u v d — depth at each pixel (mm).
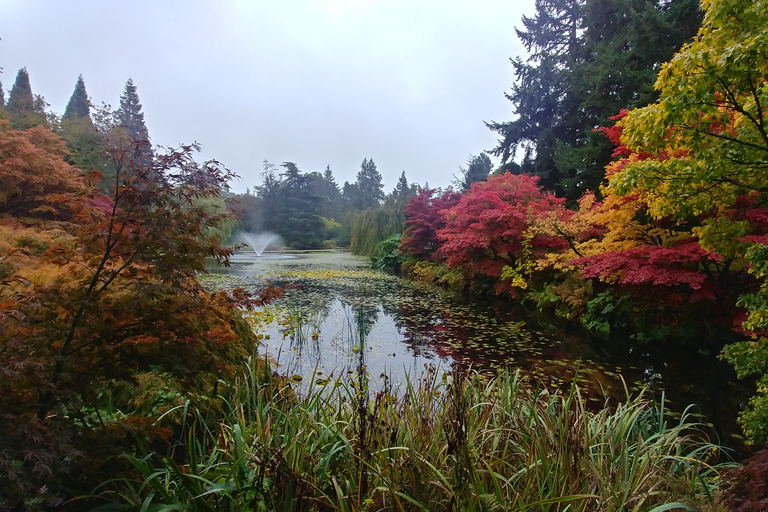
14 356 1456
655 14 10055
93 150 10328
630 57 10859
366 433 1942
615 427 2244
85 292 1747
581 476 1730
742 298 2406
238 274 15383
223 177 2008
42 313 1644
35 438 1267
